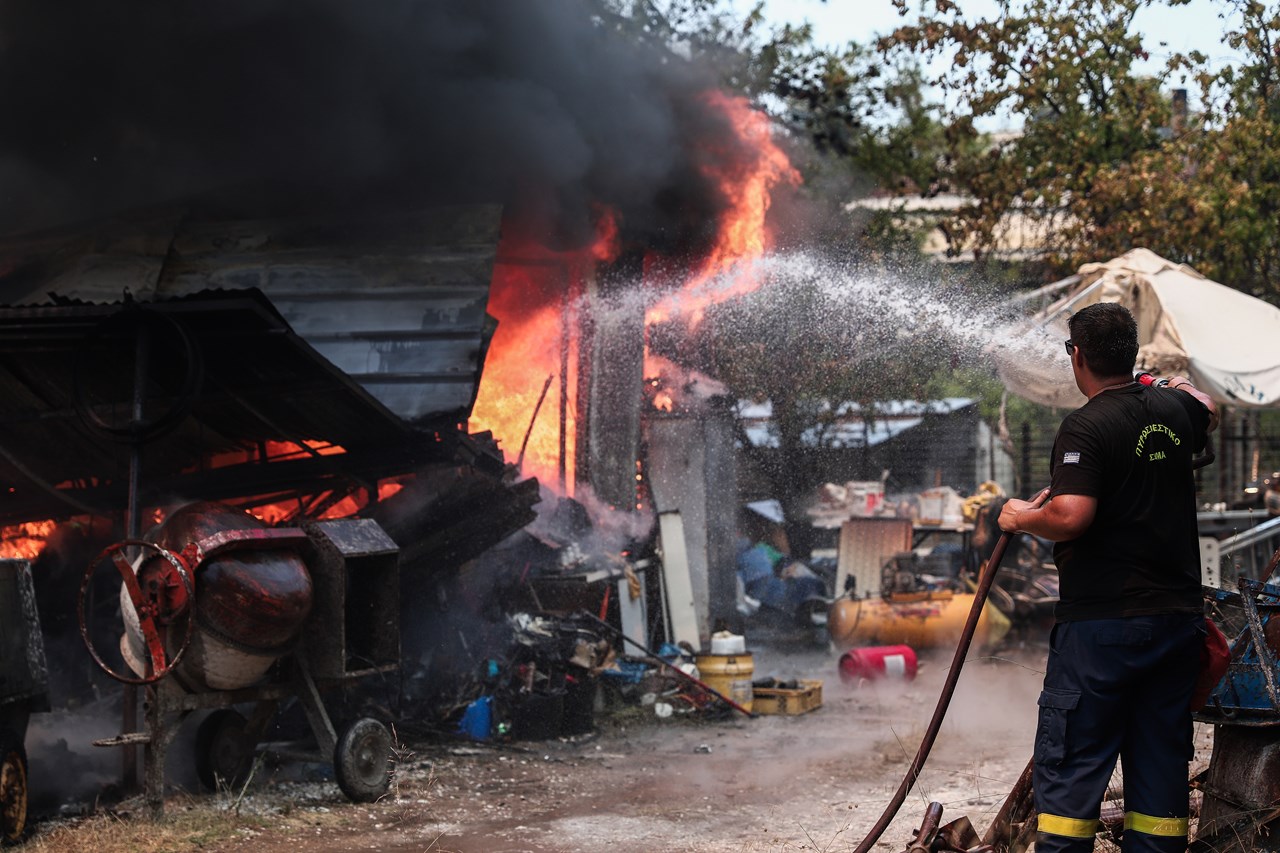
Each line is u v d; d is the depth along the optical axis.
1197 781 4.36
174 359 7.65
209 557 6.45
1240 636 4.13
